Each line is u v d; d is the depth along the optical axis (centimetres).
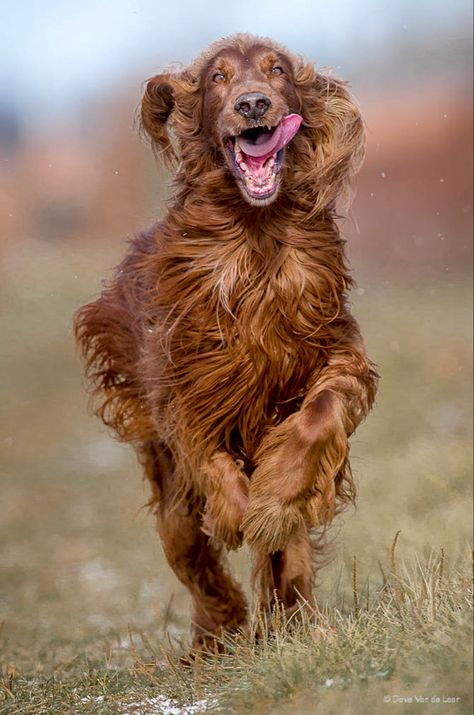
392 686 751
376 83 3634
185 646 1054
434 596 871
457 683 738
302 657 810
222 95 917
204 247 930
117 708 849
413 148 3572
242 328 923
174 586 1320
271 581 961
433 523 1346
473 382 2211
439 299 2928
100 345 1091
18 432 2147
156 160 1002
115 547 1497
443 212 3534
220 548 1042
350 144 949
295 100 926
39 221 2483
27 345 2558
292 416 909
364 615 870
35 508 1703
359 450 1778
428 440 1795
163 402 970
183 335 938
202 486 951
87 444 2075
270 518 887
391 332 2622
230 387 935
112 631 1145
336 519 1252
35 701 889
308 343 923
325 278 927
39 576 1393
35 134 3344
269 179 891
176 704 846
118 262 1231
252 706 773
